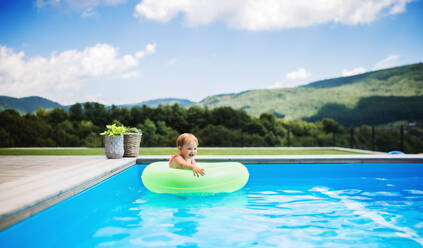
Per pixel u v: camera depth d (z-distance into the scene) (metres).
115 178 3.77
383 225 2.30
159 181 3.12
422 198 3.21
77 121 23.03
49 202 2.02
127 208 2.78
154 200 3.09
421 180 4.30
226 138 20.94
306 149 10.60
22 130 17.73
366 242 1.95
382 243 1.93
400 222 2.38
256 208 2.78
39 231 1.87
